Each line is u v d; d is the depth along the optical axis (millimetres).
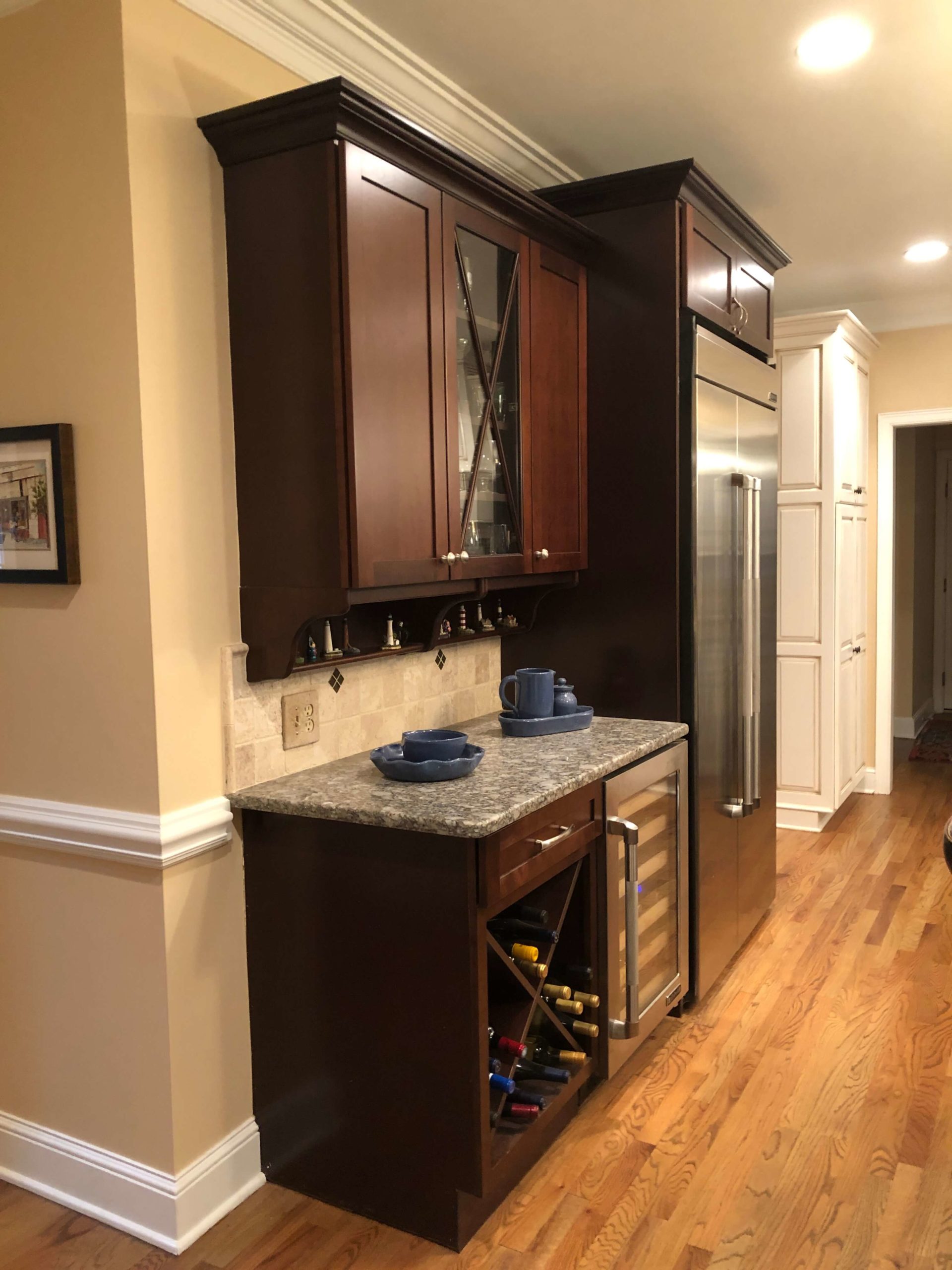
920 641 7086
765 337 3365
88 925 2012
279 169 1896
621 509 2791
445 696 2764
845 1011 2857
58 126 1856
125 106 1775
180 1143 1959
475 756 2174
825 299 4934
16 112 1905
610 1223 1979
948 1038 2688
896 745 6562
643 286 2703
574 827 2164
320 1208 2061
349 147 1842
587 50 2336
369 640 2438
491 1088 2061
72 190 1852
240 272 1974
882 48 2344
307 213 1869
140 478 1834
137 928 1943
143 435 1826
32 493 1947
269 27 2055
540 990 2191
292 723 2186
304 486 1938
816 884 3918
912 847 4359
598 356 2783
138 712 1886
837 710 4609
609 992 2342
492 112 2650
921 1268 1838
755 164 3076
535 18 2186
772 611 3443
